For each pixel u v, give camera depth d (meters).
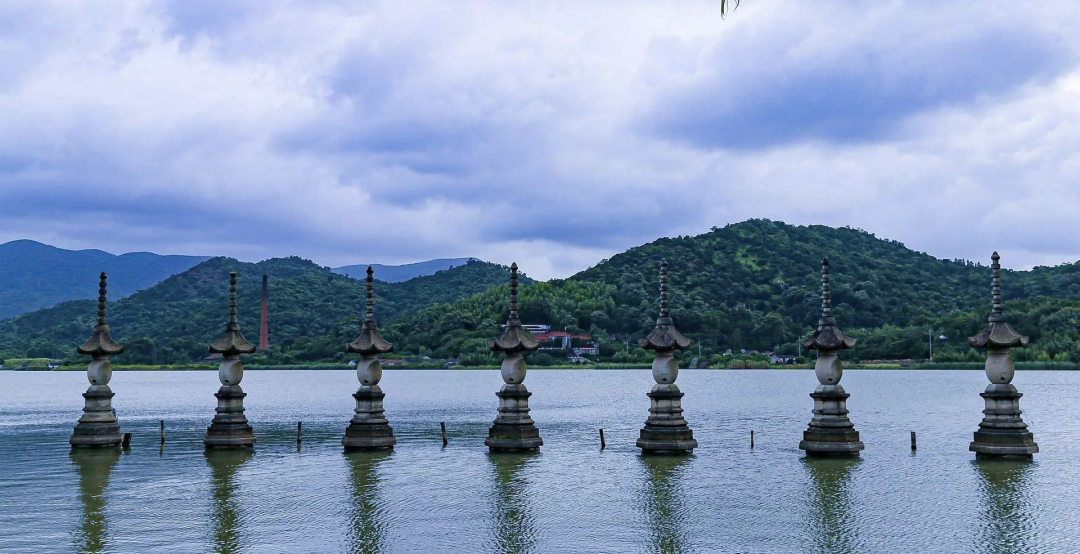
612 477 33.81
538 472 35.06
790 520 26.16
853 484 31.92
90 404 42.38
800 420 72.19
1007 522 25.66
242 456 39.91
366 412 40.88
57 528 25.22
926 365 158.25
